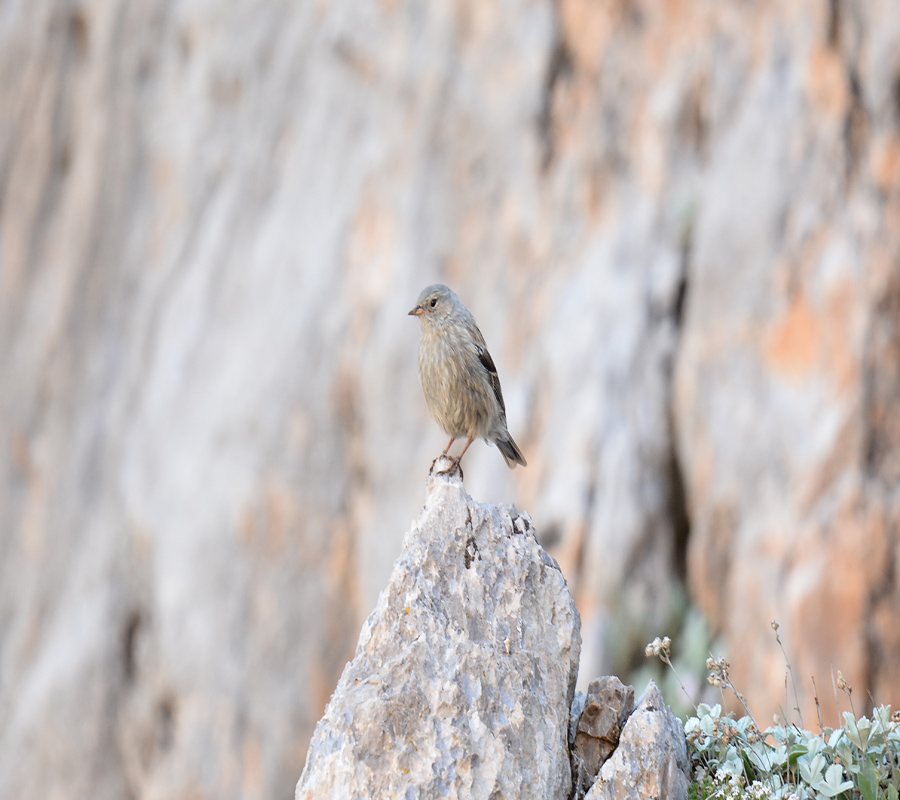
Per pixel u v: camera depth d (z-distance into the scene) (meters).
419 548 5.50
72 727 18.92
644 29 16.88
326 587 17.75
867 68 14.64
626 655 13.98
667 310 15.74
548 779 5.16
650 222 16.19
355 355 18.27
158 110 22.03
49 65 23.58
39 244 22.98
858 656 12.95
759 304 14.87
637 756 5.22
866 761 5.54
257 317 19.47
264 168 20.44
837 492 13.60
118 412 20.73
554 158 17.31
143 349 20.88
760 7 15.91
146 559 19.22
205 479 18.81
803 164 15.01
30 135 23.52
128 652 19.05
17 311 22.72
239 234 20.34
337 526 17.89
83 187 22.58
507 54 17.97
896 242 14.07
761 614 13.66
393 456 17.47
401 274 18.16
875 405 13.72
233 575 18.17
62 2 23.59
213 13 21.45
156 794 18.11
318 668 17.58
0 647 20.45
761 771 5.76
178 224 21.28
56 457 21.16
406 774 4.87
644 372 15.48
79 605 19.66
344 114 19.73
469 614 5.41
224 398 19.09
